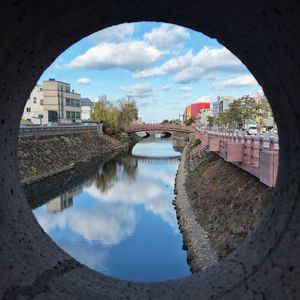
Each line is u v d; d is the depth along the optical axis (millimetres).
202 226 14688
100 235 16250
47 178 30094
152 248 14297
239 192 13281
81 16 3768
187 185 24594
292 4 2682
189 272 11805
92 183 30875
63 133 45750
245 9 3178
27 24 3264
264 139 12078
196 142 42500
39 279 3883
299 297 3160
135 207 21828
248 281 3795
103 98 74750
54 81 70125
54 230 17125
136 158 51250
